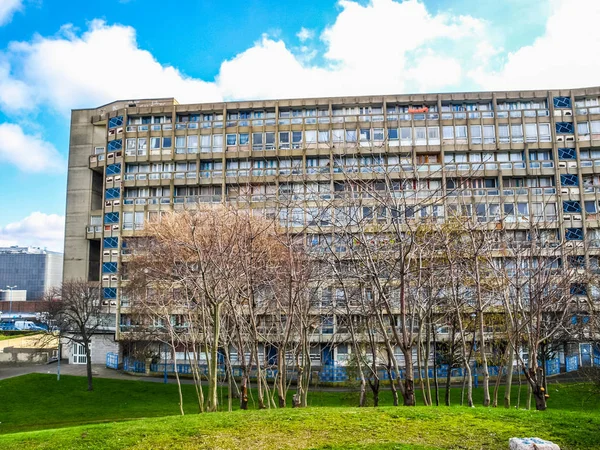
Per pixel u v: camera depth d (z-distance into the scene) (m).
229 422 15.34
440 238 22.45
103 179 57.28
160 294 29.36
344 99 53.72
